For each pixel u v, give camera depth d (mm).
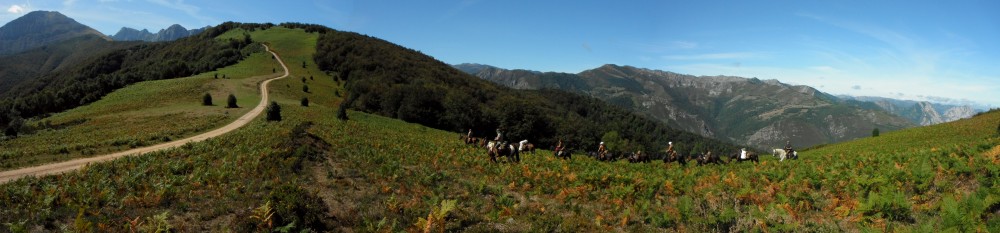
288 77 120625
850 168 21750
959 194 13281
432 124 90812
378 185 19672
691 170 26875
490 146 28891
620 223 14109
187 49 183625
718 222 13109
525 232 13336
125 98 83250
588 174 22266
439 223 13508
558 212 15805
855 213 12906
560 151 35031
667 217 13484
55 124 59562
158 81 101438
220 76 111375
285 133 33500
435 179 21734
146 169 21672
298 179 20078
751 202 15766
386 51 177750
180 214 14922
